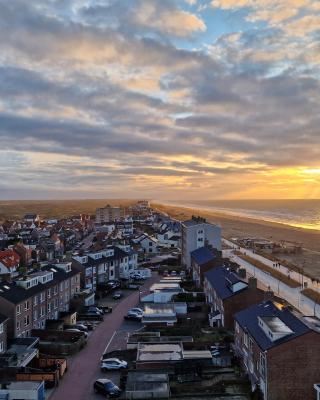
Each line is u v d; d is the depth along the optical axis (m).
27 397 48.97
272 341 51.22
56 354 68.06
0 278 84.75
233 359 62.53
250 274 134.50
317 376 49.75
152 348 65.81
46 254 156.12
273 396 49.69
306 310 93.19
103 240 174.38
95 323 85.25
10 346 65.50
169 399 51.50
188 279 123.69
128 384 53.88
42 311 80.00
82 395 54.00
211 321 81.19
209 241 140.12
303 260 171.88
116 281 117.75
